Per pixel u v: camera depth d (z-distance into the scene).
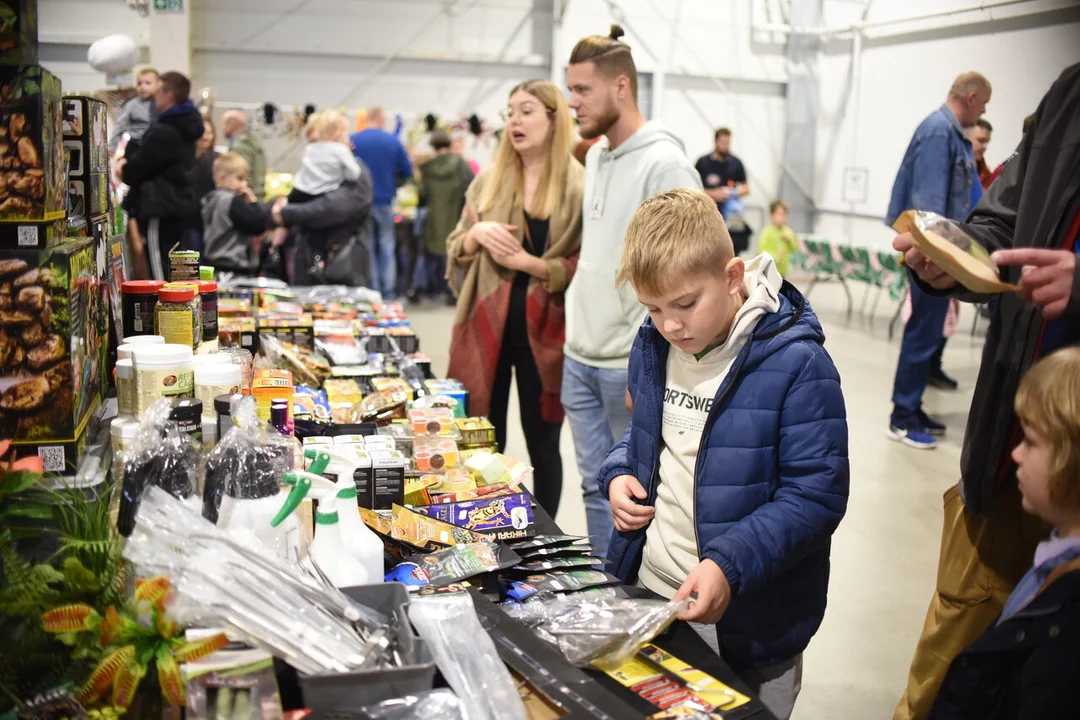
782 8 12.41
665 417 1.68
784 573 1.58
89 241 1.68
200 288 2.12
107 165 2.07
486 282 3.25
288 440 1.55
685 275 1.44
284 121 9.90
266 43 10.80
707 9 12.20
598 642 1.26
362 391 2.57
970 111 4.90
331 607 1.16
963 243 1.50
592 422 2.94
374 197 8.62
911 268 1.69
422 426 2.09
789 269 10.56
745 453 1.54
